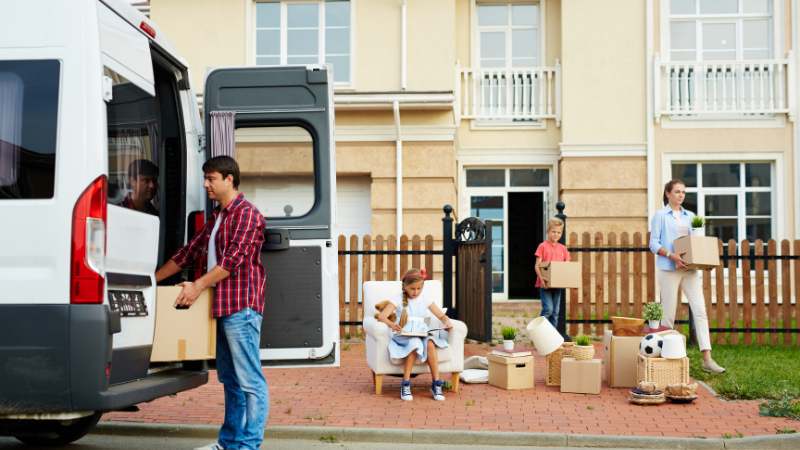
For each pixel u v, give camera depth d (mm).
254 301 3762
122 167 3389
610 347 6152
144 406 5383
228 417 3953
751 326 8312
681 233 6520
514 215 14805
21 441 4512
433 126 11359
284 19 11875
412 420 4977
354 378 6586
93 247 3033
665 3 11781
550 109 12273
